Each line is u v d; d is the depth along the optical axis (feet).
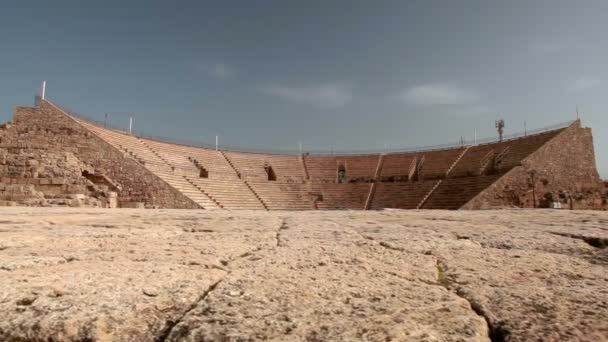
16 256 11.02
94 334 5.28
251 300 6.76
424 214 49.29
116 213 46.73
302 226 25.67
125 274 8.57
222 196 130.62
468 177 135.03
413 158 172.45
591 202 120.06
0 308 6.15
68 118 114.01
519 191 121.80
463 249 13.60
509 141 151.12
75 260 10.73
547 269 9.84
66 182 91.97
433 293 7.38
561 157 130.11
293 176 170.30
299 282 8.13
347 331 5.33
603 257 11.94
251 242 15.62
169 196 107.76
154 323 5.77
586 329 5.49
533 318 5.96
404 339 5.06
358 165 178.70
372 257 11.68
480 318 5.92
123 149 124.26
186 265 9.95
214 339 5.07
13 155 93.15
